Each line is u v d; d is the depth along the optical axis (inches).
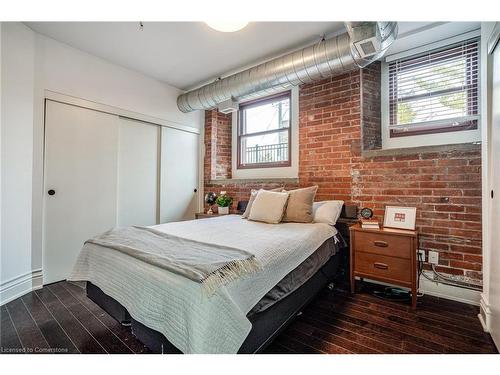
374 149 106.5
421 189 91.0
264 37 98.4
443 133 96.0
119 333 65.9
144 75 133.6
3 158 83.4
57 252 102.1
